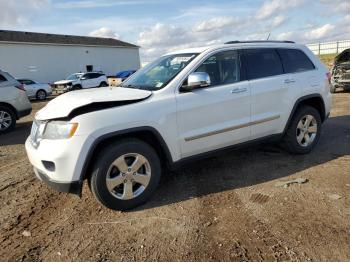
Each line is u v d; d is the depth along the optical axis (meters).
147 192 3.92
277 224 3.36
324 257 2.82
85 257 3.04
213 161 5.34
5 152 6.87
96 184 3.63
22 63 33.81
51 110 3.79
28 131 9.24
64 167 3.49
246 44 4.84
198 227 3.41
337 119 8.14
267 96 4.80
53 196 4.43
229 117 4.46
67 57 38.03
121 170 3.73
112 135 3.61
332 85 13.01
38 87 23.03
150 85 4.31
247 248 3.01
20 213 4.00
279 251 2.94
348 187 4.11
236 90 4.50
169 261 2.91
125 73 32.75
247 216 3.56
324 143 6.09
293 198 3.90
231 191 4.21
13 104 9.23
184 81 4.17
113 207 3.77
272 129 4.98
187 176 4.79
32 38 35.78
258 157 5.42
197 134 4.20
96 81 27.50
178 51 4.93
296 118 5.22
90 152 3.51
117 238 3.31
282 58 5.18
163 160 4.37
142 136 3.99
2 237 3.48
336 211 3.54
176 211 3.78
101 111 3.62
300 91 5.19
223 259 2.89
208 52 4.45
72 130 3.48
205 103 4.22
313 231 3.20
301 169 4.82
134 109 3.76
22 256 3.12
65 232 3.50
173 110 3.99
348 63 12.66
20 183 4.96
